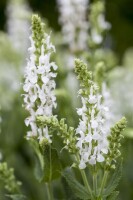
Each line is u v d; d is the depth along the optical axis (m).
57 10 3.06
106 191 0.79
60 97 1.11
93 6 1.30
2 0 3.14
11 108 1.45
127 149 1.13
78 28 1.33
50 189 0.87
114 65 1.62
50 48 0.79
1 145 1.39
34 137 0.80
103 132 0.75
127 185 1.20
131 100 1.38
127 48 3.02
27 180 1.30
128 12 3.04
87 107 0.75
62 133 0.77
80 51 1.33
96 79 1.01
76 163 0.78
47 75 0.78
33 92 0.79
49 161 0.83
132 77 1.43
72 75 1.38
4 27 3.11
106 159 0.77
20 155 1.38
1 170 0.96
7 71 1.59
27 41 1.60
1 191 1.08
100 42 1.29
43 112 0.78
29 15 1.62
